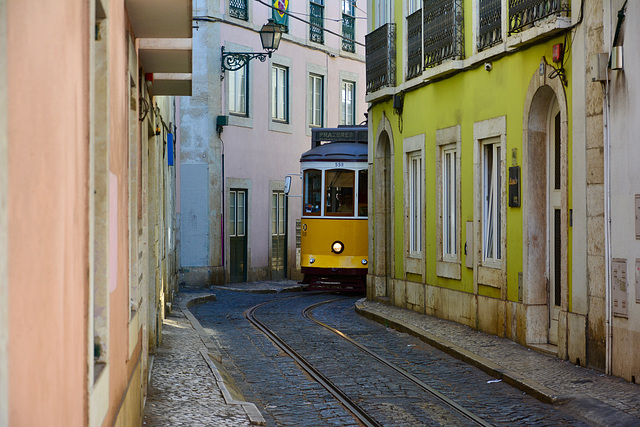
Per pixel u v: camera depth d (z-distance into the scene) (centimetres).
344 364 1227
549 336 1276
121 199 540
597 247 1058
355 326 1681
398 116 1928
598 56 1039
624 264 1000
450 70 1567
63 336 269
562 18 1139
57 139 260
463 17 1550
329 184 2467
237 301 2291
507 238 1358
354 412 912
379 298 2059
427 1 1688
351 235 2445
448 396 987
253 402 970
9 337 207
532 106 1280
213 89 2722
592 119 1077
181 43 784
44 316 240
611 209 1028
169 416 806
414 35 1800
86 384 327
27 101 228
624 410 849
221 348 1391
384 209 2108
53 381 251
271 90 3017
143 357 866
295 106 3153
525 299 1285
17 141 218
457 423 855
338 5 3388
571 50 1140
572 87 1134
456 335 1419
